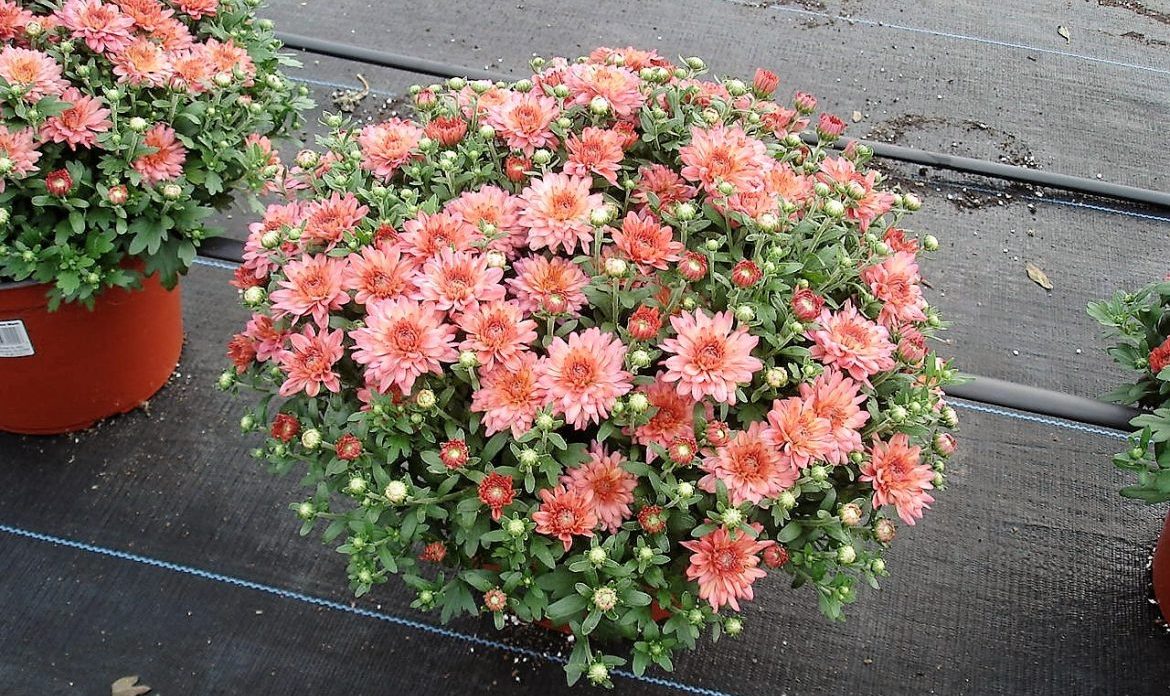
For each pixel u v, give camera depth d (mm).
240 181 2426
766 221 1750
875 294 1863
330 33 4230
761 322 1728
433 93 2188
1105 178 3863
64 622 2391
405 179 2088
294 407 1880
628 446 1762
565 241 1774
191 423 2809
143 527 2580
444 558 1860
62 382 2559
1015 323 3303
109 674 2305
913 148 3908
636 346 1677
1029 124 4074
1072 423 2984
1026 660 2439
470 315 1657
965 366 3152
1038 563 2639
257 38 2576
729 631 1732
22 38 2195
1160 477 1987
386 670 2342
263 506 2643
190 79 2230
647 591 1807
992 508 2760
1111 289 3441
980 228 3619
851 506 1658
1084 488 2820
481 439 1757
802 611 2490
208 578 2492
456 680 2326
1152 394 2223
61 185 2029
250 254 1916
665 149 2064
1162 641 2488
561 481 1691
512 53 4234
